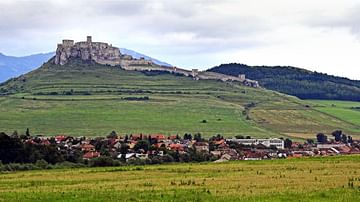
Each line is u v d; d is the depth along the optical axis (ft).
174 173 315.37
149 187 226.58
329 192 190.08
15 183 273.75
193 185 229.86
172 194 193.57
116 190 214.07
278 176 265.95
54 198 188.85
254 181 241.14
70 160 577.43
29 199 187.32
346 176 255.91
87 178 295.69
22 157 523.70
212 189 209.77
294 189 202.59
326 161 367.25
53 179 296.30
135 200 178.81
